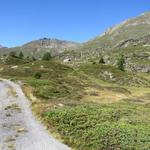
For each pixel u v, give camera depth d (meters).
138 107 48.19
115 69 119.38
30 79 81.25
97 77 110.50
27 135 30.02
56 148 26.34
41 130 31.78
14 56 151.12
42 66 112.31
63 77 98.19
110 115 34.59
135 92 81.94
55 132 30.70
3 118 36.81
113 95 69.81
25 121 35.44
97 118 32.41
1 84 71.94
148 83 112.81
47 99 50.47
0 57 147.50
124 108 43.91
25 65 118.00
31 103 45.62
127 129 27.47
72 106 40.16
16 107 43.03
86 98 61.28
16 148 26.16
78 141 27.02
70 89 69.94
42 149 26.03
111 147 24.31
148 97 72.25
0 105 44.78
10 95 53.97
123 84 105.38
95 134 26.81
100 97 64.62
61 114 34.03
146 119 34.97
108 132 26.55
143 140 24.80
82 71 116.50
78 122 31.20
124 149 23.59
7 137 29.27
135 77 115.25
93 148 25.08
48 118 34.56
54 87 64.69
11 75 101.94
